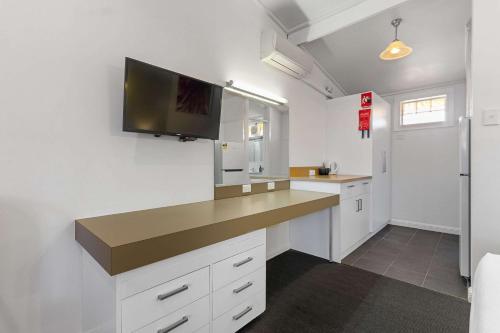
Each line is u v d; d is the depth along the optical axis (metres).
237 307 1.40
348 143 3.49
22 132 1.15
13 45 1.12
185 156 1.82
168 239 1.05
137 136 1.55
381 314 1.67
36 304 1.21
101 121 1.40
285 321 1.60
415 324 1.57
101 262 0.97
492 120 1.72
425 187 3.88
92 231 1.09
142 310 1.00
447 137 3.71
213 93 1.88
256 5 2.43
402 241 3.27
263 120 2.55
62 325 1.29
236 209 1.61
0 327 1.12
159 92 1.53
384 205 3.81
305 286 2.05
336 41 3.01
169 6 1.70
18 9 1.13
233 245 1.37
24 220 1.17
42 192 1.21
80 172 1.33
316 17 2.66
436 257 2.71
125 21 1.48
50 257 1.24
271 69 2.62
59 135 1.26
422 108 3.95
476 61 1.78
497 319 0.71
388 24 2.65
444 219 3.72
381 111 3.61
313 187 2.71
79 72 1.31
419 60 3.23
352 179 2.76
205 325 1.23
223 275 1.31
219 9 2.05
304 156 3.20
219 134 2.06
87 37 1.34
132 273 0.97
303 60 2.73
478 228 1.77
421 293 1.94
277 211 1.65
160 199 1.67
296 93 3.02
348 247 2.77
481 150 1.76
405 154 4.05
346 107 3.51
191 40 1.84
